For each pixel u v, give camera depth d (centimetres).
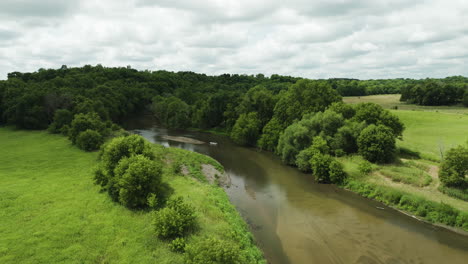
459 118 6575
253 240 2412
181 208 2238
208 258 1614
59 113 6425
